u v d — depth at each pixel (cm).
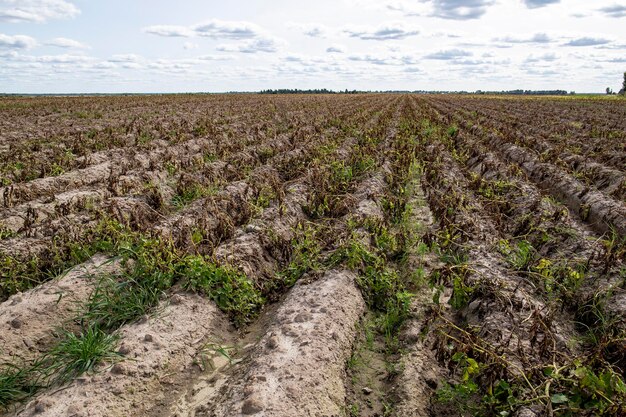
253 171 1062
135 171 1012
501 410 359
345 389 404
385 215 750
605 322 465
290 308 500
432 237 693
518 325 454
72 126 1828
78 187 918
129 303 497
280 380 381
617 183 988
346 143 1482
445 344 434
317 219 817
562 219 743
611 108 3781
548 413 327
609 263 541
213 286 540
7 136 1483
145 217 749
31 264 566
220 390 400
